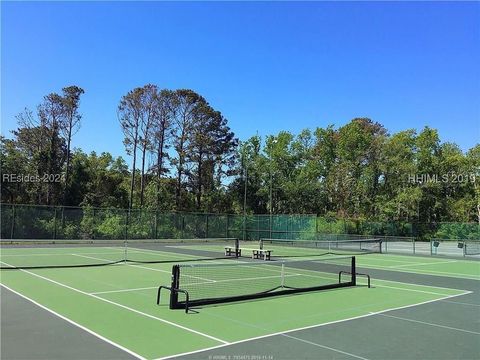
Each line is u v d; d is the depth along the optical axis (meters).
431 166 66.94
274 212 67.25
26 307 10.42
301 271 19.62
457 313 10.80
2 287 13.43
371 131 75.38
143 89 57.03
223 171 64.44
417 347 7.68
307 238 43.38
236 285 14.63
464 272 20.97
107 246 34.69
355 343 7.84
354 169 65.81
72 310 10.18
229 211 64.69
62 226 38.28
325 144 71.38
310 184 65.19
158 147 58.50
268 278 16.69
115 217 40.94
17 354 6.82
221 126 62.56
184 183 60.97
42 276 16.17
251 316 9.91
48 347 7.20
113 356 6.80
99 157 68.12
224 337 8.07
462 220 64.94
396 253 34.06
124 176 66.38
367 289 14.55
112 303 11.14
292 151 69.25
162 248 33.59
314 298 12.48
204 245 38.22
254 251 26.27
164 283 14.74
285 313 10.31
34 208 37.09
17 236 36.16
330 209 66.19
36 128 53.28
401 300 12.58
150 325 8.88
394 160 63.38
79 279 15.51
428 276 19.00
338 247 38.19
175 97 58.56
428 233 54.78
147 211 42.69
